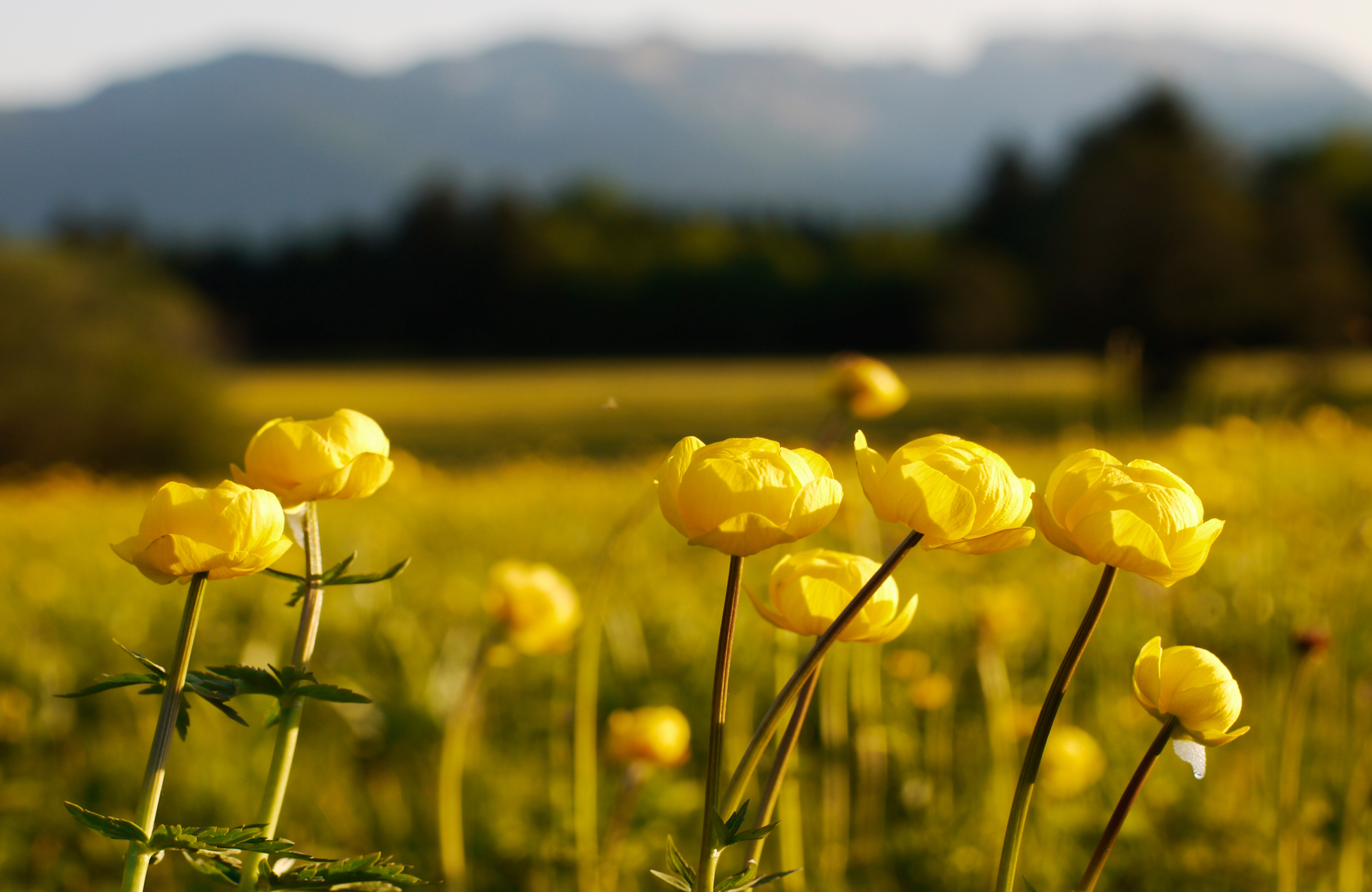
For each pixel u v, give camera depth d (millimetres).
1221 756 2580
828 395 2414
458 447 20109
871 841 2221
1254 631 2834
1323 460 5504
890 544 2600
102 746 2961
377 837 2447
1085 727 2775
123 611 4027
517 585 2047
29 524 7301
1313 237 28953
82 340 21859
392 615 3422
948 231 64375
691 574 4379
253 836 819
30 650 3473
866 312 61219
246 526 813
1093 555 829
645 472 7672
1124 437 8844
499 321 64438
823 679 2039
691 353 63000
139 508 8305
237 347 63000
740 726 2318
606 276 63938
